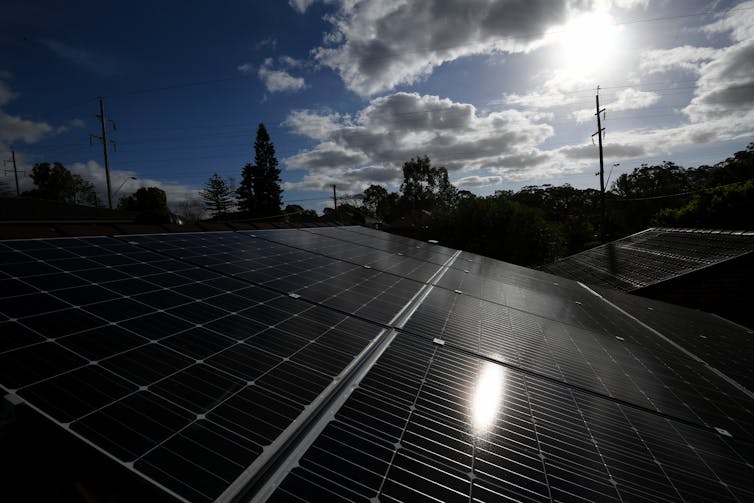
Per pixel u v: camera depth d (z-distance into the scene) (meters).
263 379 3.85
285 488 2.53
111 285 5.31
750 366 9.31
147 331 4.23
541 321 9.53
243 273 7.71
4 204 22.48
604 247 30.83
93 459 2.37
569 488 3.31
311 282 8.27
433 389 4.55
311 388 3.92
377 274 10.61
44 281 4.83
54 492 2.30
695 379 7.59
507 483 3.16
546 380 5.68
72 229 7.63
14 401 2.60
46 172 75.94
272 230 14.88
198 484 2.35
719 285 16.84
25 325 3.68
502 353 6.45
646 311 14.24
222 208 91.25
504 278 15.45
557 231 46.03
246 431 2.99
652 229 29.89
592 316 11.64
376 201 132.50
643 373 7.24
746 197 26.94
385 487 2.77
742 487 4.05
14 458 2.45
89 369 3.25
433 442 3.48
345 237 17.92
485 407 4.41
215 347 4.26
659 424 5.13
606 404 5.35
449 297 9.76
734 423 5.81
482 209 48.44
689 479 3.97
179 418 2.93
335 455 2.97
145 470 2.36
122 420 2.73
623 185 90.50
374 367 4.77
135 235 8.70
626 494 3.43
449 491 2.89
